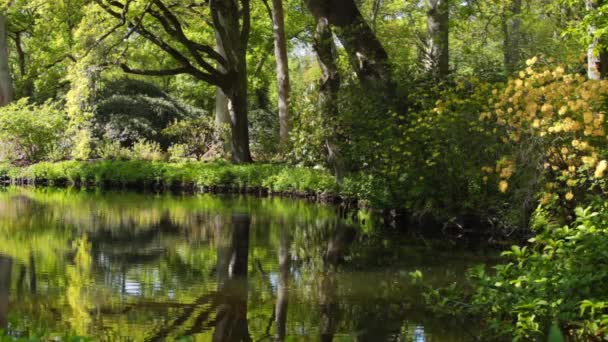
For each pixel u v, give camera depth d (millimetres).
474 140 11828
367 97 15195
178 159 26938
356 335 6352
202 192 22953
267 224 14312
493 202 11914
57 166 26094
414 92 14312
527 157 10039
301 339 6285
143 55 33406
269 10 28219
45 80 33219
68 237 12320
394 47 22250
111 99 32469
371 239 12234
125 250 10953
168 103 33469
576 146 8977
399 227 13750
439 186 13023
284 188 21250
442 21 16438
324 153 19125
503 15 16844
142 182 24828
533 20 17250
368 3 30328
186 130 28781
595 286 6277
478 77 13703
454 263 9797
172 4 22922
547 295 6418
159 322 6797
